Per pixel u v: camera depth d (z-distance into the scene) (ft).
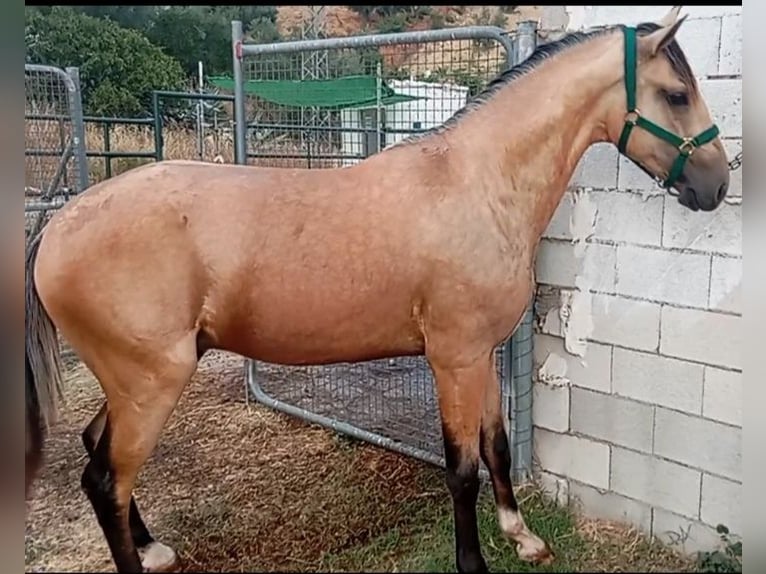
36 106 12.85
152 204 5.56
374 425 10.24
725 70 6.41
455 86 12.39
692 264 6.78
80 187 12.73
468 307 5.91
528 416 8.22
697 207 6.23
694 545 7.09
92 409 10.89
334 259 5.74
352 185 5.94
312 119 20.63
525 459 8.31
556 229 7.73
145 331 5.51
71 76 12.34
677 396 7.05
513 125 6.17
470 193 5.92
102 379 5.75
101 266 5.43
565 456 8.07
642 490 7.45
